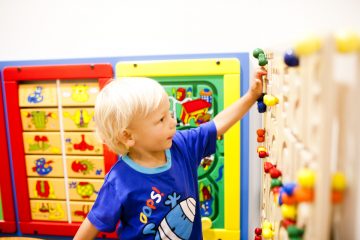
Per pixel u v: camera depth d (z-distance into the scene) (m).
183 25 0.77
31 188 0.88
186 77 0.76
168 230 0.56
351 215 0.25
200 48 0.77
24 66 0.82
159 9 0.77
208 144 0.65
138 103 0.52
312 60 0.27
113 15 0.79
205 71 0.74
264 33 0.74
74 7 0.81
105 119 0.55
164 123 0.54
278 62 0.45
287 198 0.32
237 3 0.74
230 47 0.75
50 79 0.82
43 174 0.87
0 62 0.83
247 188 0.79
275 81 0.48
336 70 0.26
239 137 0.77
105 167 0.83
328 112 0.24
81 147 0.84
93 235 0.56
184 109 0.77
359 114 0.24
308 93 0.29
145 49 0.79
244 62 0.74
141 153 0.58
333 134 0.28
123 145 0.58
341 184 0.25
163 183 0.57
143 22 0.78
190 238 0.61
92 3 0.80
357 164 0.25
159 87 0.55
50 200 0.88
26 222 0.89
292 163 0.35
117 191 0.55
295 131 0.35
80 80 0.81
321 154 0.24
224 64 0.73
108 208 0.55
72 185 0.86
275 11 0.73
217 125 0.65
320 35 0.24
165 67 0.76
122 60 0.78
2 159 0.88
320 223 0.25
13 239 0.87
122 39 0.80
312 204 0.28
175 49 0.78
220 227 0.81
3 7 0.83
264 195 0.65
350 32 0.24
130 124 0.54
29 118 0.85
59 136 0.84
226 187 0.79
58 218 0.88
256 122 0.77
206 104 0.76
